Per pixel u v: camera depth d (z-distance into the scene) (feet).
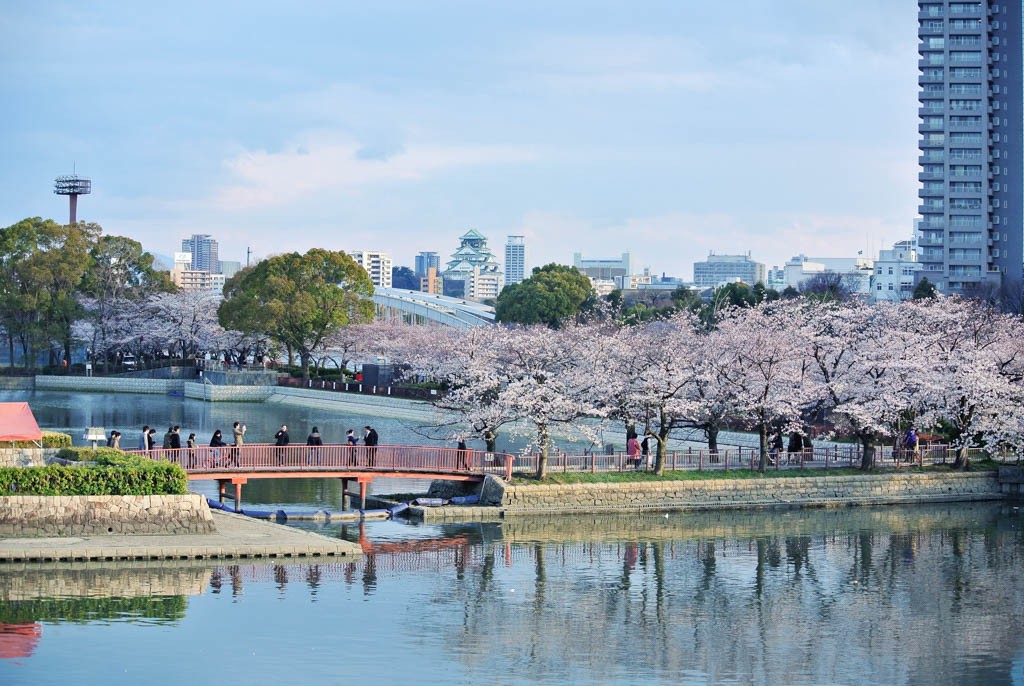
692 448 284.61
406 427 354.13
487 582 162.40
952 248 626.23
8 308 500.33
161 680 117.39
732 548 190.29
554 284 513.04
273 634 133.49
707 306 469.57
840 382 240.32
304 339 479.00
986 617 151.94
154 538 163.84
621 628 143.13
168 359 558.97
